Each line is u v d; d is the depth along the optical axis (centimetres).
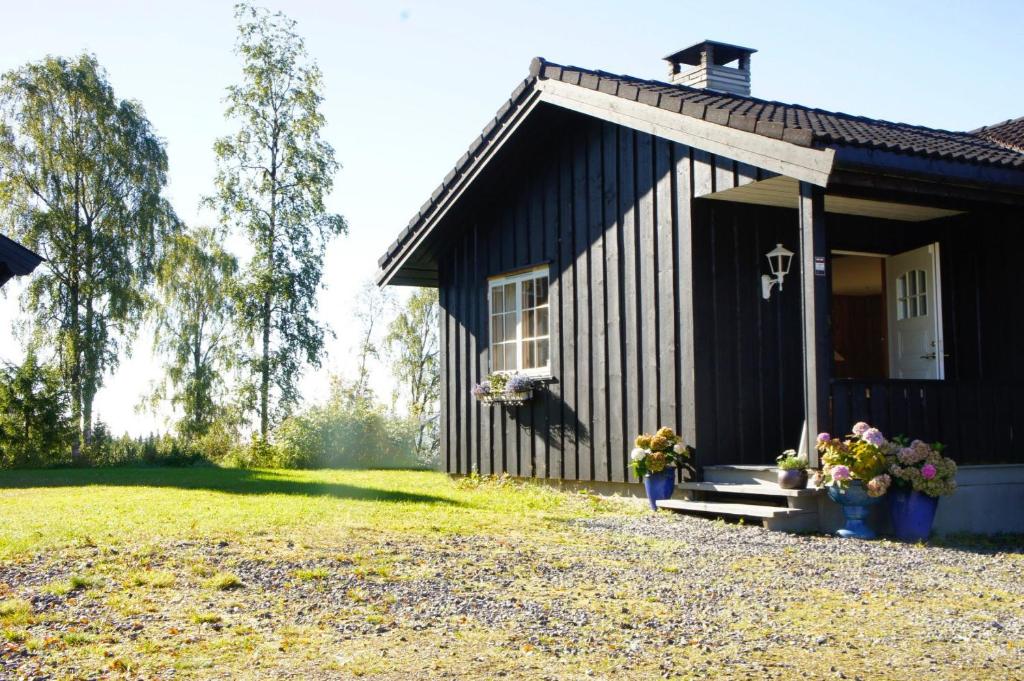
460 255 1311
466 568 597
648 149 980
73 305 2766
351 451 1903
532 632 458
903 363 1045
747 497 861
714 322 923
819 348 785
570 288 1091
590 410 1055
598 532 760
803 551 685
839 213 1004
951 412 887
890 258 1062
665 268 950
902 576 600
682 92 1051
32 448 2030
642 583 565
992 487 880
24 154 2741
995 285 975
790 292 979
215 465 2070
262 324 2573
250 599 511
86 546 636
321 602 507
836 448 767
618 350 1013
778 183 853
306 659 413
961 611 507
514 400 1149
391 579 562
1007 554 702
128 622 464
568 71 1026
